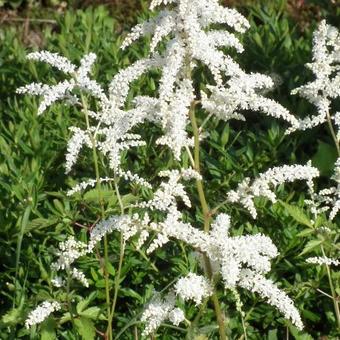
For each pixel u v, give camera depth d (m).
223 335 4.80
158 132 7.71
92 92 4.87
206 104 4.63
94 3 11.96
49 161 7.35
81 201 6.52
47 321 5.27
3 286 6.53
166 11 4.43
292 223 6.44
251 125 8.30
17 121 8.23
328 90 5.55
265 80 4.67
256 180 4.59
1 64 9.32
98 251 6.18
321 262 5.45
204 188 7.12
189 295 4.36
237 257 4.42
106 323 6.12
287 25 9.43
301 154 7.68
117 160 4.90
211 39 4.59
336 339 6.01
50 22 11.64
